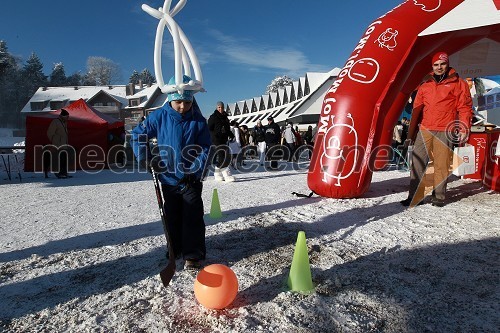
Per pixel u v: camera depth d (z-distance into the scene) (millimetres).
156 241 3881
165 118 3098
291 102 44938
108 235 4176
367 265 3047
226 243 3744
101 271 3090
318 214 4852
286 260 3221
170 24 2908
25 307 2482
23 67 89750
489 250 3318
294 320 2211
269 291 2623
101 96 59969
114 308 2432
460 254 3240
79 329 2182
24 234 4328
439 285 2645
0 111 80625
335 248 3479
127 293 2648
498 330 2061
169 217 3250
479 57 8305
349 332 2076
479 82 12992
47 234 4305
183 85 2959
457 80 4887
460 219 4371
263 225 4371
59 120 10688
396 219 4461
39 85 89500
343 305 2383
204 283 2359
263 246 3615
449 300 2420
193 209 3092
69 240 4031
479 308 2307
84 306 2471
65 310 2424
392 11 5965
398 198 5715
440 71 4957
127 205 6008
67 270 3133
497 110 10602
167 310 2381
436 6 5730
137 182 9320
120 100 61250
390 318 2217
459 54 8234
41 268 3197
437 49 6625
